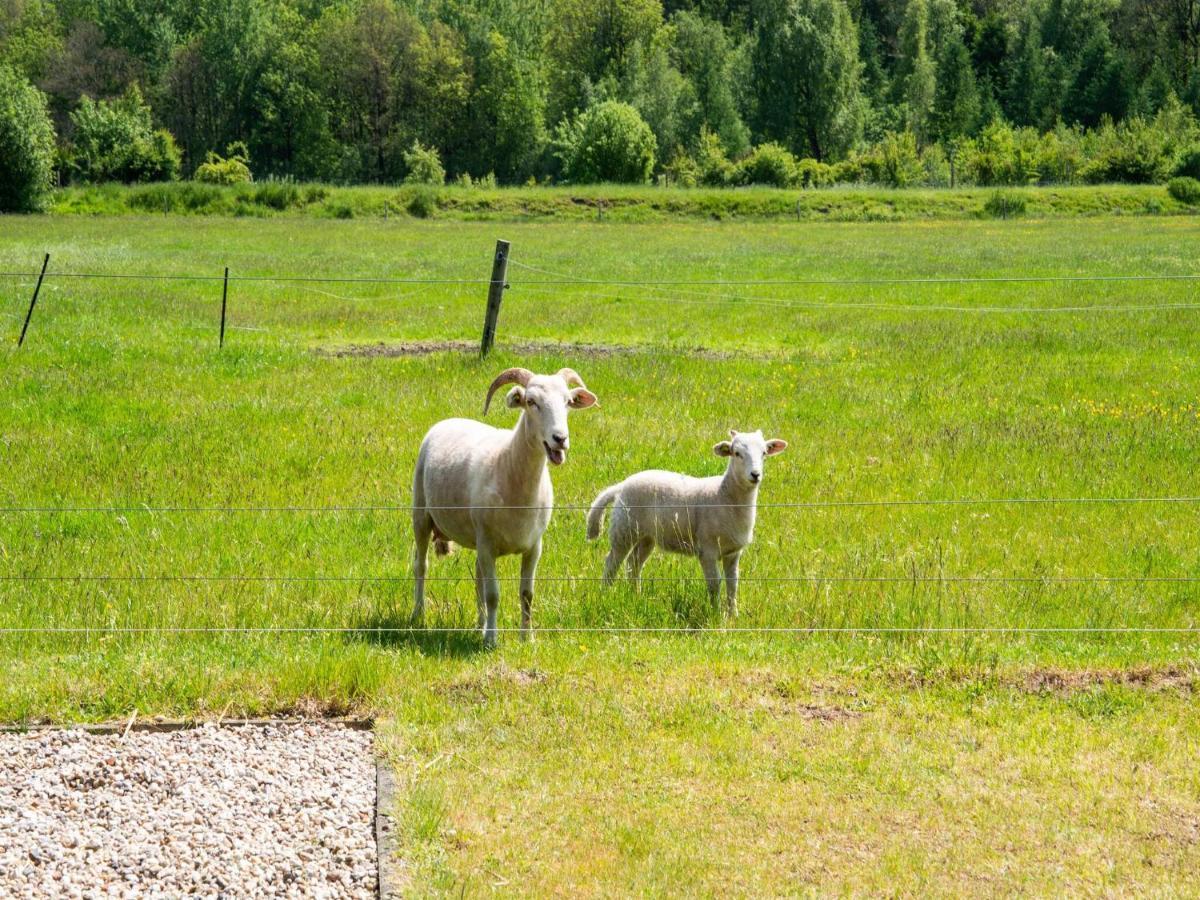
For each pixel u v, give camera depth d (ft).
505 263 69.82
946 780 23.18
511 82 372.17
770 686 27.22
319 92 364.99
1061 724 25.54
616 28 411.34
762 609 32.53
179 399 57.77
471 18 403.34
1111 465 47.67
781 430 53.47
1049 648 29.68
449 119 370.73
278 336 79.00
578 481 44.52
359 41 365.20
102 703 25.93
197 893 19.17
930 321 87.51
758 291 106.32
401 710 25.64
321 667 26.84
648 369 67.05
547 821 21.57
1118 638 30.81
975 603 32.73
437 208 232.53
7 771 23.03
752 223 216.74
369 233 181.98
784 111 373.81
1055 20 452.76
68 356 66.80
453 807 21.85
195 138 370.73
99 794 22.18
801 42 369.50
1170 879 20.06
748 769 23.44
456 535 31.22
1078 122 378.73
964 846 20.98
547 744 24.36
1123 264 123.24
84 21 393.50
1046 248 146.51
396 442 50.03
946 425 54.75
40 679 26.66
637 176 290.56
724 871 20.08
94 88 367.66
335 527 39.50
